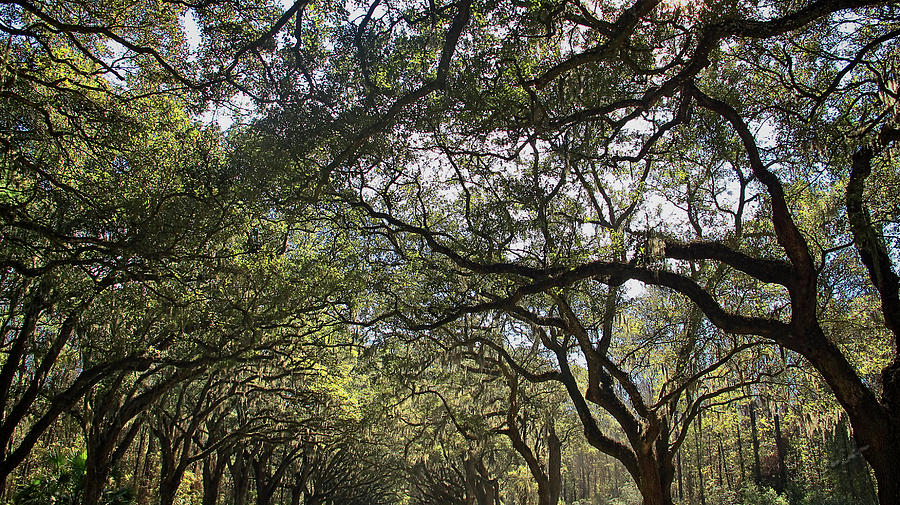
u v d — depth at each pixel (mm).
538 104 9742
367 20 9531
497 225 12047
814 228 12750
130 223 11094
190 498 28562
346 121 9836
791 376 13969
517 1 8477
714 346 14875
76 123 10891
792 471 33031
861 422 7941
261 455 29531
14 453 12500
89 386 13531
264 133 10453
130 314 13602
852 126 10828
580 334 12242
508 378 17609
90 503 14945
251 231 14336
